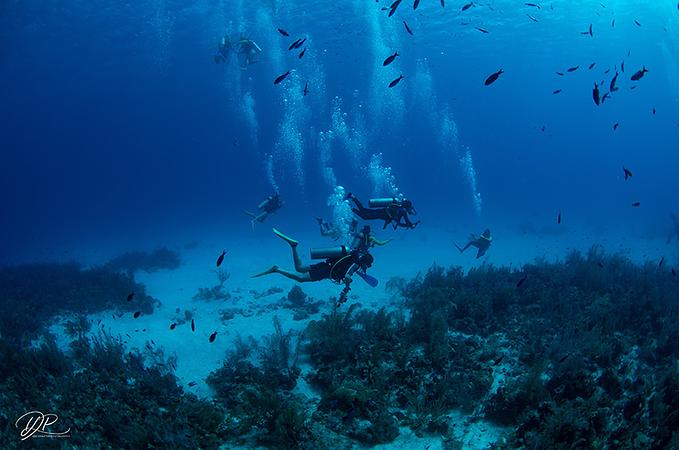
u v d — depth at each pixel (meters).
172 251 21.98
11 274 16.14
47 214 61.22
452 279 11.50
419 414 6.16
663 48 43.88
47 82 49.84
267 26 32.88
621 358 7.40
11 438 5.27
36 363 7.21
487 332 8.59
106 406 6.00
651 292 10.09
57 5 26.19
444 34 35.84
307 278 5.10
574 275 11.40
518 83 69.31
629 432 5.51
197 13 29.42
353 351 7.50
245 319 11.28
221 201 56.81
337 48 40.19
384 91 59.34
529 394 6.11
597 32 36.06
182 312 12.30
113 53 39.25
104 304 11.98
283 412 5.78
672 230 24.95
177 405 6.38
